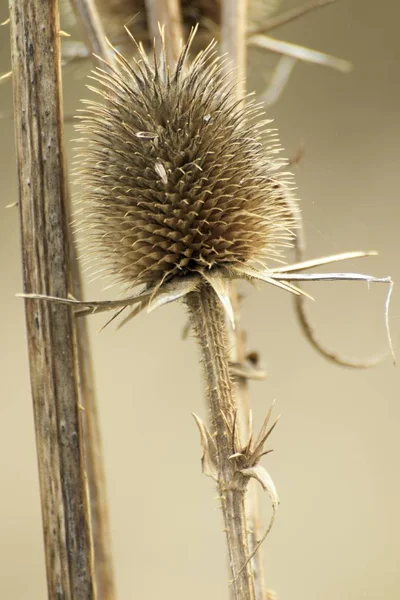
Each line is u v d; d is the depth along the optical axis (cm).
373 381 150
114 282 81
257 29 92
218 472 79
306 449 148
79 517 81
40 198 81
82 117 80
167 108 80
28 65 81
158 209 80
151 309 78
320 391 151
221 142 80
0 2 142
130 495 149
